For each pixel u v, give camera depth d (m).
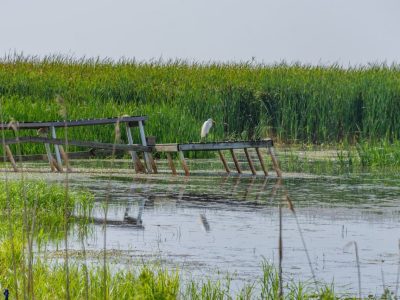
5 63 95.94
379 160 61.69
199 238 31.66
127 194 44.12
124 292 20.97
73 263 25.77
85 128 68.06
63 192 38.59
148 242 30.75
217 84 86.31
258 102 83.56
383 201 42.00
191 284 23.86
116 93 85.06
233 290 23.53
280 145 81.31
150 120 70.62
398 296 23.27
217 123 77.56
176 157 67.56
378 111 80.69
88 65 97.44
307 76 88.69
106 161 64.44
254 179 52.16
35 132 66.62
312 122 82.19
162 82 86.81
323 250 29.56
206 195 44.00
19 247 26.09
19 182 40.66
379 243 30.91
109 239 31.17
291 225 34.75
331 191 45.91
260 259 28.05
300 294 22.09
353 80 87.06
